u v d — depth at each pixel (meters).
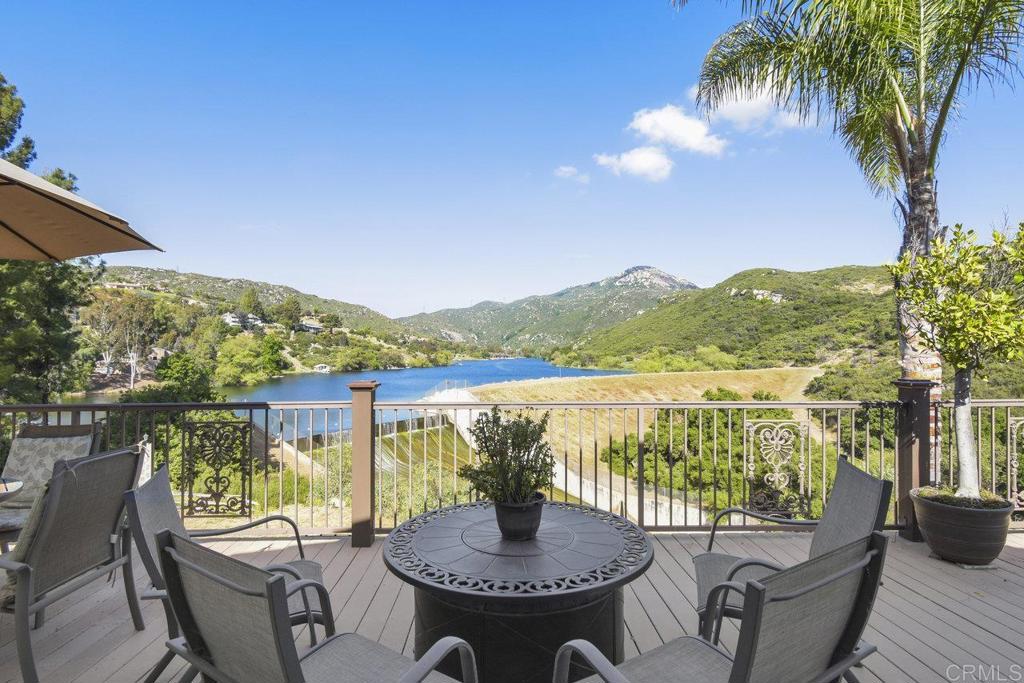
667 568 3.44
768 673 1.20
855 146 5.94
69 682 2.17
